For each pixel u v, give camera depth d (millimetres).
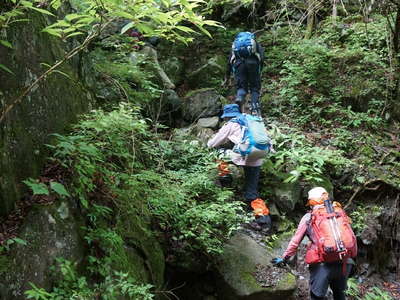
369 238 5230
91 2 2131
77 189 3090
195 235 4023
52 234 2840
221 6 8422
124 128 3521
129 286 2895
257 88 6039
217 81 7262
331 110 6660
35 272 2621
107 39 6051
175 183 4320
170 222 4207
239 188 5273
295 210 5410
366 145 6207
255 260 4324
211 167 4852
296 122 6547
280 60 7707
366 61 7172
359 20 8148
